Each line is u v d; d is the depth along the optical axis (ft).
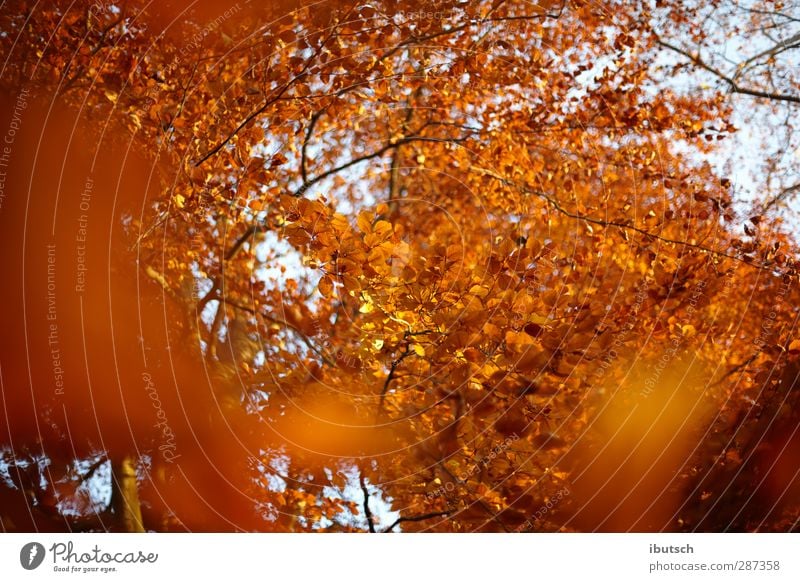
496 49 39.58
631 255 35.68
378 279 25.49
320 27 33.71
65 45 29.22
